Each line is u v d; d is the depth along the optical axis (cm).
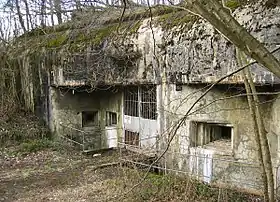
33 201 705
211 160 727
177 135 796
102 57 949
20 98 1330
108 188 737
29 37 1443
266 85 581
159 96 827
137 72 868
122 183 743
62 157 1057
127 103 1098
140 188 694
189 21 720
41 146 1134
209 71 658
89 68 999
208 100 723
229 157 690
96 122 1302
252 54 194
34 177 870
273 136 609
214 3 196
